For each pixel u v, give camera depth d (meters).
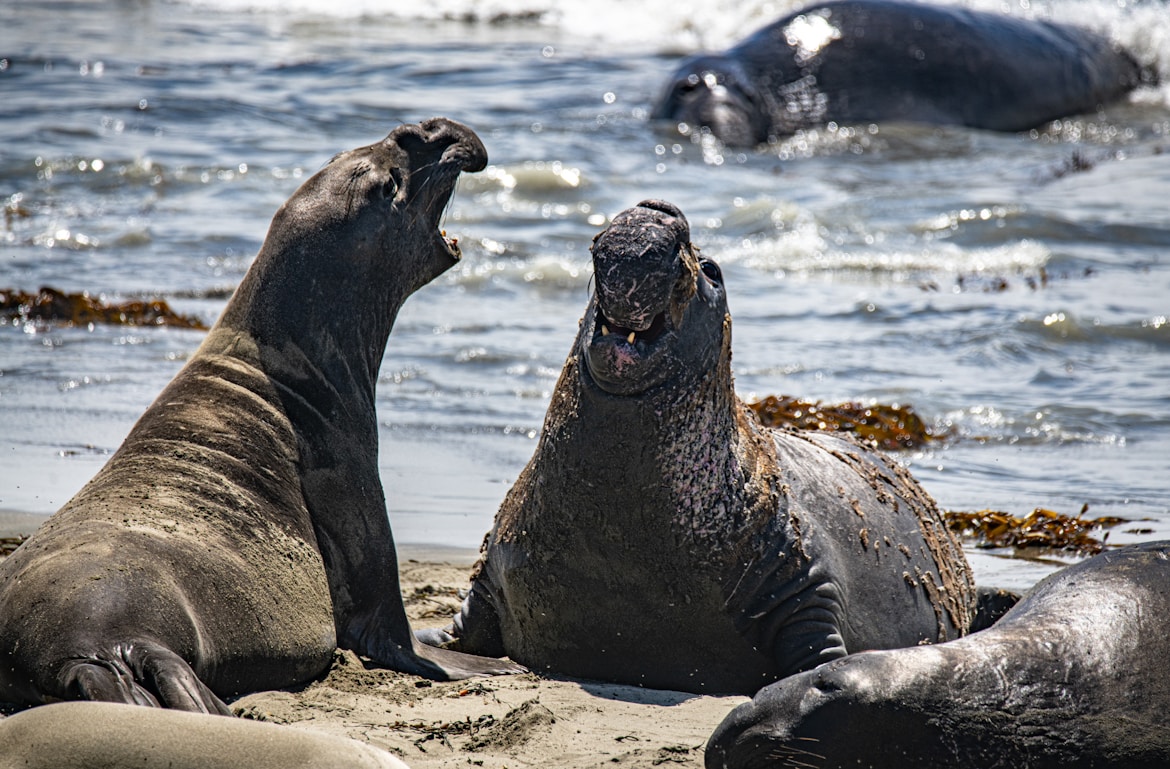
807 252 62.75
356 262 23.14
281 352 22.61
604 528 20.73
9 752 13.91
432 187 24.16
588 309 21.09
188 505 20.33
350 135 84.19
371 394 23.72
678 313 19.70
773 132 89.31
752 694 21.88
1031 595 19.52
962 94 93.31
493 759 17.67
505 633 23.44
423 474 35.66
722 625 21.31
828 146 86.88
